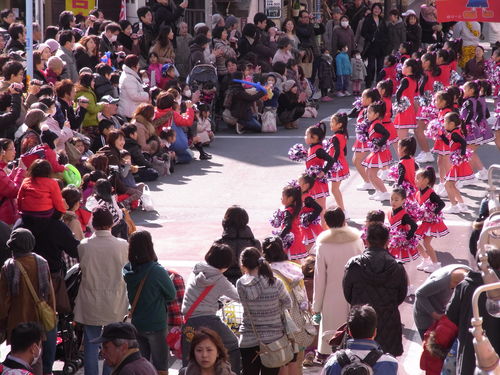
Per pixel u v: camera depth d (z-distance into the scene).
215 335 18.08
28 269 23.02
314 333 23.67
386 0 102.94
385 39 78.81
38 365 22.23
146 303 23.09
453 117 41.47
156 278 23.02
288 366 23.48
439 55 57.50
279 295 22.25
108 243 24.22
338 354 17.59
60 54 50.88
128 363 18.34
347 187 47.25
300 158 38.69
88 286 24.16
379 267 22.30
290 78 64.56
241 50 68.56
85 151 42.59
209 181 48.59
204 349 17.91
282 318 22.47
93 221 24.36
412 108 50.84
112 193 35.09
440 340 19.39
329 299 25.17
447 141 41.84
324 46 77.19
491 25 106.12
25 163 32.34
